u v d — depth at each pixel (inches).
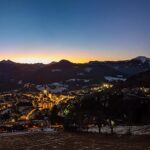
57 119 4544.8
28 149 1967.3
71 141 2295.8
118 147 1951.3
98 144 2105.1
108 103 3481.8
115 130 2960.1
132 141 2234.3
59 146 2062.0
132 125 3321.9
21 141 2346.2
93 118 3147.1
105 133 2819.9
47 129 3602.4
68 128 3297.2
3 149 1984.5
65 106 4227.4
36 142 2278.5
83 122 3228.3
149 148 1892.2
